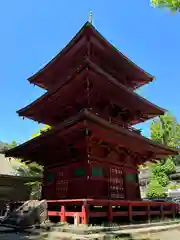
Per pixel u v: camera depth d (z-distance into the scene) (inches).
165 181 1841.8
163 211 800.3
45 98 766.5
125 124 861.8
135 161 828.0
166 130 2090.3
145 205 719.1
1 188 1139.9
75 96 741.3
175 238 535.2
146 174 2222.0
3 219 697.0
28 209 668.1
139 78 903.1
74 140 677.3
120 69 857.5
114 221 638.5
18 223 627.2
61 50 755.4
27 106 834.8
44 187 798.5
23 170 1379.2
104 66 831.7
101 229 512.4
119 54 777.6
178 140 2084.2
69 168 708.0
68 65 815.1
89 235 468.4
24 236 521.7
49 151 779.4
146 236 529.7
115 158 746.2
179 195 1708.9
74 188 669.9
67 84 684.7
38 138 715.4
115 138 672.4
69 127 612.1
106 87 711.1
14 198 1165.7
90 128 598.2
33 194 1326.3
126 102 801.6
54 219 672.4
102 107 770.8
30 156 863.1
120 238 483.2
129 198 747.4
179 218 828.6
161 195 1704.0
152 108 840.3
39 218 641.0
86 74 638.5
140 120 909.8
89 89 695.7
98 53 780.6
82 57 783.7
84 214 548.4
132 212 669.3
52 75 862.5
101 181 673.6
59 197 711.7
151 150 802.8
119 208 747.4
